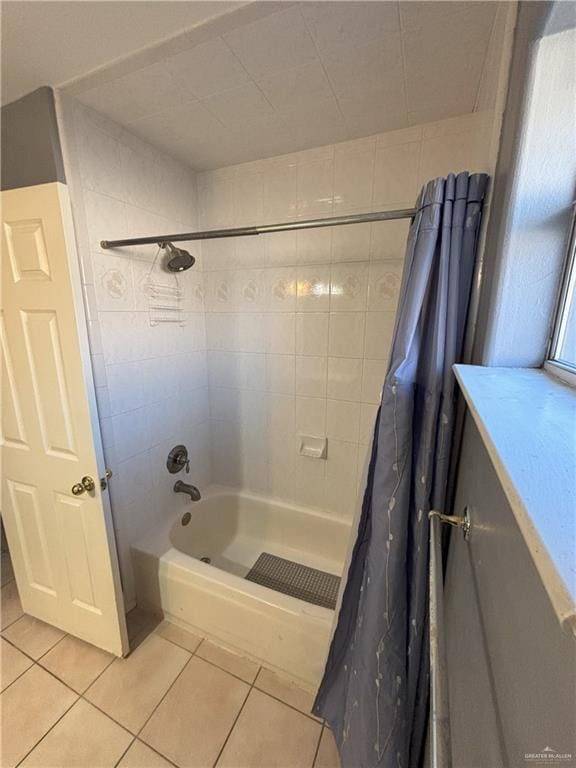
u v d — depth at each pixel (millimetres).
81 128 1224
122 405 1491
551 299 681
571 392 548
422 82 1115
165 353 1731
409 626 896
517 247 671
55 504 1314
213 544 2029
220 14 861
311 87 1142
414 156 1411
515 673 356
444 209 859
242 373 1992
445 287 865
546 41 580
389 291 1571
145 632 1484
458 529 834
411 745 918
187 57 1000
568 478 302
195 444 2029
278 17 859
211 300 1973
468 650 582
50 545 1378
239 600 1326
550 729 261
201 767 1049
